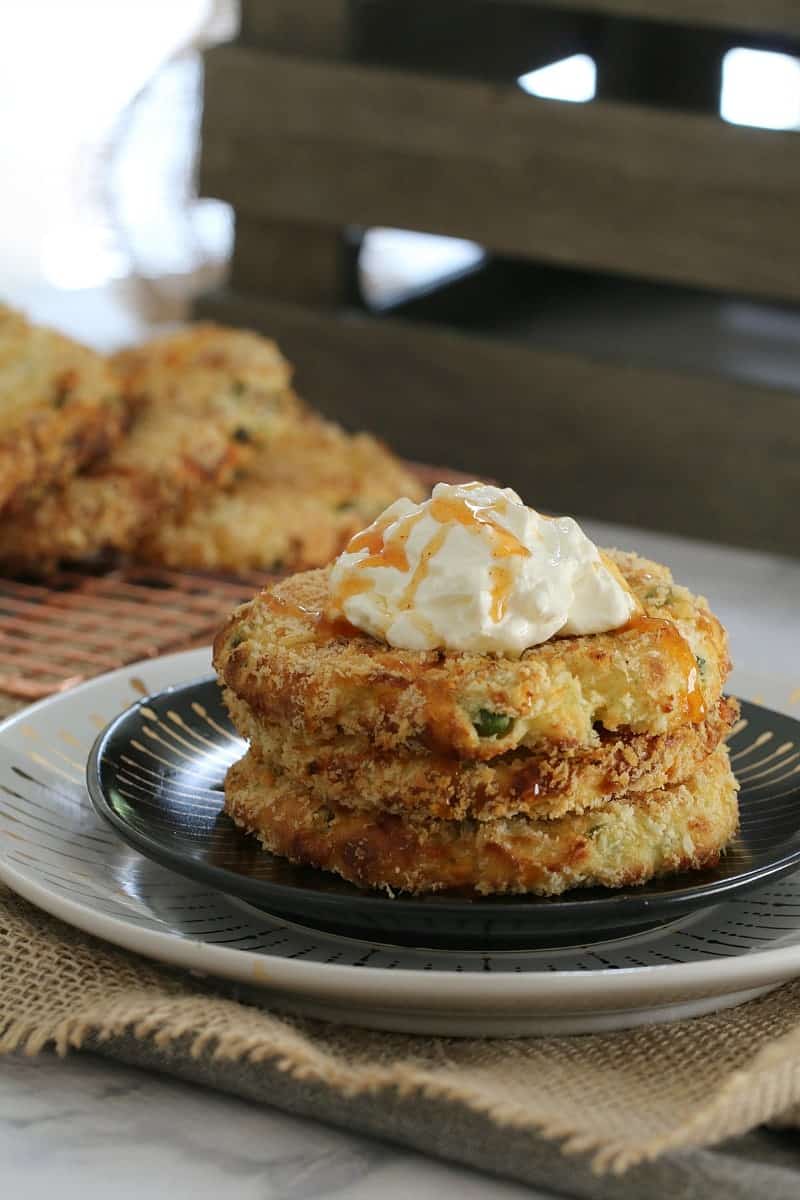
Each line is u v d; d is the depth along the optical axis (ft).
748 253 3.25
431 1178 1.65
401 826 1.78
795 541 3.28
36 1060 1.74
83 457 2.55
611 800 1.79
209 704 2.02
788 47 4.29
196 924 1.81
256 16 3.59
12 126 6.41
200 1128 1.69
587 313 3.96
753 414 3.25
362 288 3.76
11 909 1.83
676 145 3.25
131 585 2.57
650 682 1.77
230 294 3.72
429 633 1.77
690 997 1.71
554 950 1.79
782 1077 1.63
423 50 3.82
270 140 3.58
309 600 1.87
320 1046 1.71
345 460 2.80
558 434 3.45
